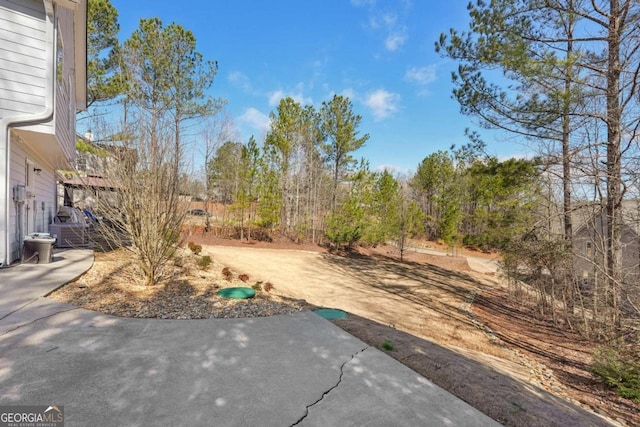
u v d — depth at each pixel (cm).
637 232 610
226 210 1617
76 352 275
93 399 212
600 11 629
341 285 991
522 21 659
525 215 873
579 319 753
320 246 1747
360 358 314
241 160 1611
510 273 959
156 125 523
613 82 634
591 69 644
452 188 2306
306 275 1059
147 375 248
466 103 740
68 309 370
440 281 1262
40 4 540
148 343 305
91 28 1276
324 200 1889
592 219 688
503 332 712
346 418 215
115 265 600
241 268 919
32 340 289
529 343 652
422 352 364
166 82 1283
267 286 578
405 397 251
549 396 361
